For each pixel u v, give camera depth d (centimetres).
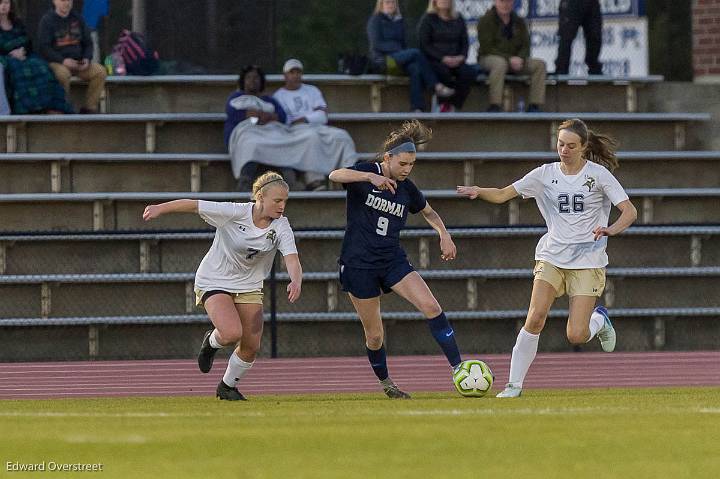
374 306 3597
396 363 5356
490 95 7000
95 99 6838
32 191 6494
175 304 6075
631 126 7144
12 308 6025
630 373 4850
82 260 6162
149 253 6175
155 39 7506
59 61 6712
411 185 3562
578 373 4853
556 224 3475
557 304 6266
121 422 2630
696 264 6456
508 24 7062
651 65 12019
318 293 6128
